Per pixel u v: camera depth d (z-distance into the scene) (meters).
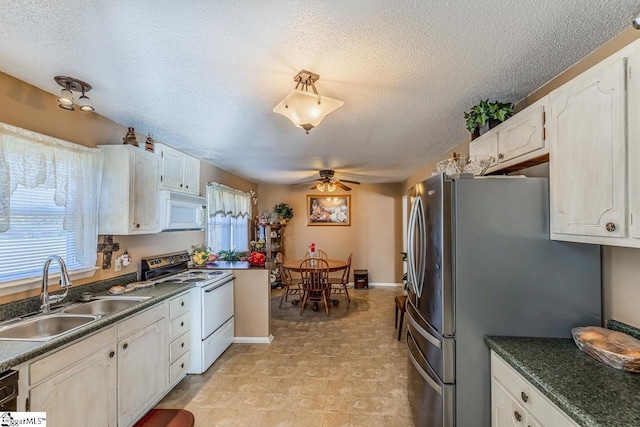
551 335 1.64
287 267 5.09
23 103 1.95
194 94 2.13
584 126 1.32
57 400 1.52
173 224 3.03
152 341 2.31
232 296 3.67
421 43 1.53
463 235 1.69
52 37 1.47
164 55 1.64
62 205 2.14
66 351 1.57
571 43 1.54
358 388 2.66
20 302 1.91
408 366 2.38
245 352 3.42
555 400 1.09
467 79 1.92
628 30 1.43
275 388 2.66
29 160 1.92
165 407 2.38
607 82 1.20
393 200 7.03
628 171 1.12
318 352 3.42
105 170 2.47
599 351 1.33
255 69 1.79
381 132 3.04
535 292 1.65
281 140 3.33
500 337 1.65
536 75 1.87
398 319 4.25
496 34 1.46
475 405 1.67
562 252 1.64
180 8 1.26
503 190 1.68
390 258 7.03
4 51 1.60
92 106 2.19
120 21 1.35
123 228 2.44
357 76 1.87
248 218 6.32
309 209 7.14
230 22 1.36
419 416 2.02
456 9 1.28
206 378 2.84
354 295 6.12
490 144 2.19
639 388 1.13
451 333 1.68
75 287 2.32
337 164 4.73
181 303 2.75
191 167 3.50
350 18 1.34
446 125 2.82
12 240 1.88
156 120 2.67
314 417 2.25
